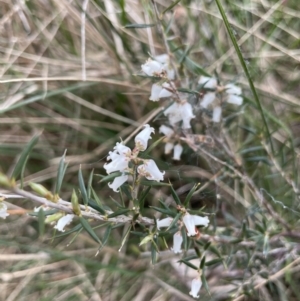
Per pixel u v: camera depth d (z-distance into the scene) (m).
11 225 0.22
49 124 0.24
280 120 0.21
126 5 0.22
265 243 0.15
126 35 0.22
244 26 0.23
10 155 0.24
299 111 0.22
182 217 0.12
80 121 0.23
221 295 0.19
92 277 0.21
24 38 0.23
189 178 0.22
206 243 0.15
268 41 0.21
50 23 0.23
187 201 0.12
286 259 0.18
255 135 0.20
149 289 0.21
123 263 0.21
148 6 0.19
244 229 0.15
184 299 0.20
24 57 0.23
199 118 0.18
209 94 0.16
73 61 0.23
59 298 0.20
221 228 0.17
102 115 0.24
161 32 0.16
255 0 0.23
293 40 0.23
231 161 0.19
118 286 0.20
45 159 0.24
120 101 0.23
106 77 0.23
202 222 0.12
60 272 0.21
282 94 0.22
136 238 0.20
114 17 0.22
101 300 0.20
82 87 0.23
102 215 0.11
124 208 0.11
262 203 0.18
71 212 0.10
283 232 0.17
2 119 0.23
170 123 0.17
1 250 0.22
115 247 0.21
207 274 0.20
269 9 0.23
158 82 0.15
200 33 0.22
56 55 0.23
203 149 0.18
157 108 0.22
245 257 0.18
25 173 0.23
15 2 0.23
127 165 0.11
